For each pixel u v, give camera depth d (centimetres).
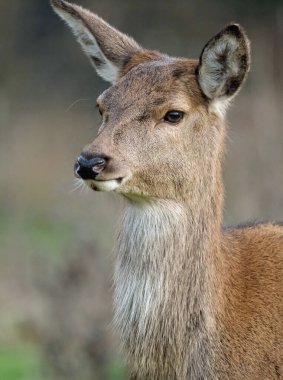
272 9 4228
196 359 1330
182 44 4269
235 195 2511
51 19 4284
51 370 2052
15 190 3581
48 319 2114
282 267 1398
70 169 3569
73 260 2119
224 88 1356
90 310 2072
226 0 4331
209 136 1352
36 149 3744
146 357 1328
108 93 1352
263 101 3053
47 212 3372
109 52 1444
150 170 1312
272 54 3659
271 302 1368
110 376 2022
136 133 1312
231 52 1348
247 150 2706
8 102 4009
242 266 1388
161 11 4331
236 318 1348
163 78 1347
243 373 1338
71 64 4203
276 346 1350
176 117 1329
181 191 1328
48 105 4091
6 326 2367
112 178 1284
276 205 2348
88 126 3897
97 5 4306
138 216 1332
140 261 1329
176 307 1325
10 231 3106
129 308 1332
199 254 1333
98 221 2353
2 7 4231
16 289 2528
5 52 4184
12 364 2147
